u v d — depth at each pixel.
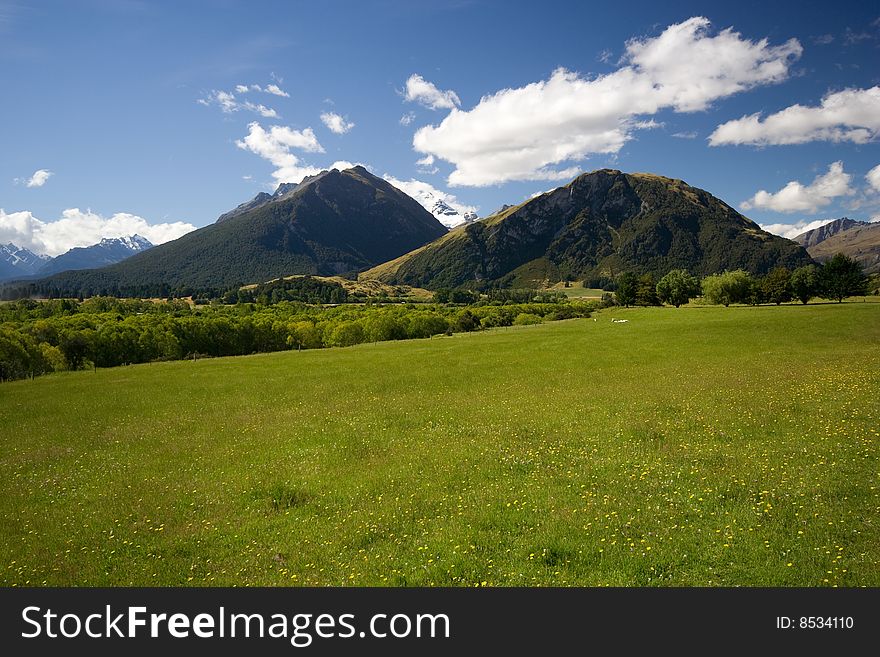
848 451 17.59
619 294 164.25
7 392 51.97
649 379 38.19
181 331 110.62
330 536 13.87
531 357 58.59
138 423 32.75
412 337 127.31
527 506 14.80
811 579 10.27
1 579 12.55
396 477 18.48
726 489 14.99
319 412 32.78
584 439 21.91
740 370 39.44
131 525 15.54
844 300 121.94
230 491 18.16
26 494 19.34
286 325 127.94
